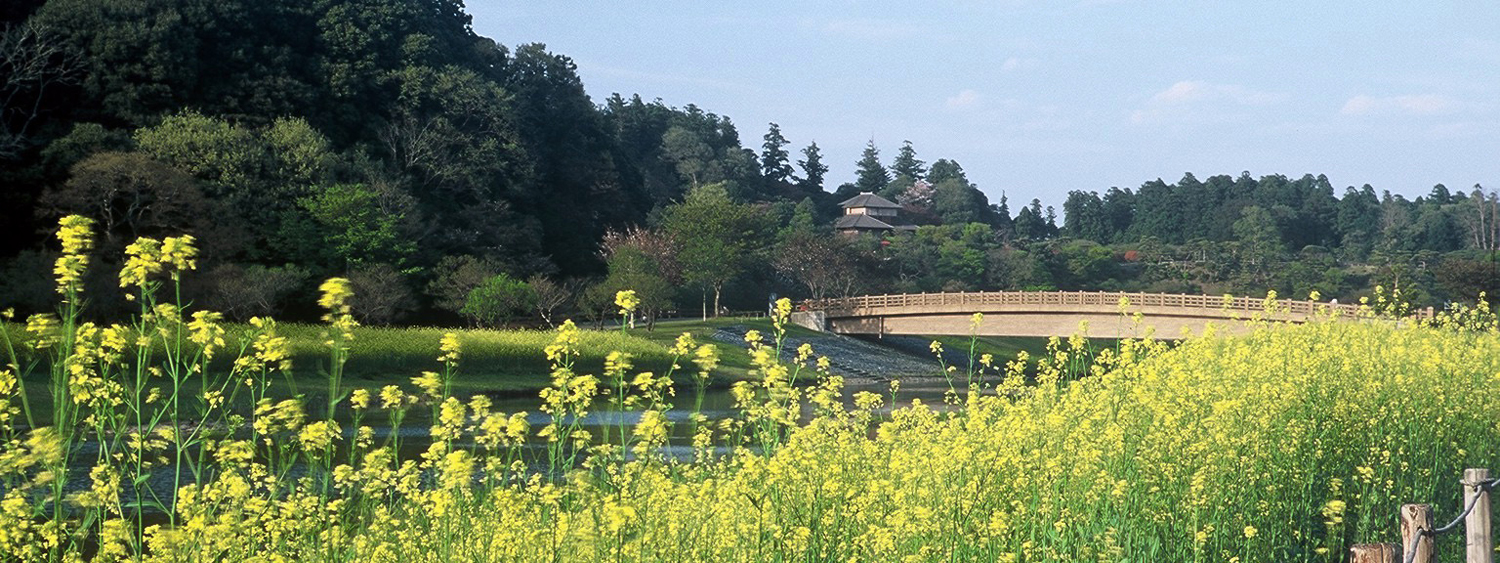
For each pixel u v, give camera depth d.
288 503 5.61
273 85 75.38
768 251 95.81
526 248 80.44
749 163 165.88
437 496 5.97
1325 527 9.41
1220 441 9.23
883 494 7.34
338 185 64.06
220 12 76.12
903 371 58.91
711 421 7.81
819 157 190.75
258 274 55.22
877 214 164.00
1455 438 11.27
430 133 80.44
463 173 80.50
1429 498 9.82
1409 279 101.81
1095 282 118.62
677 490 6.54
